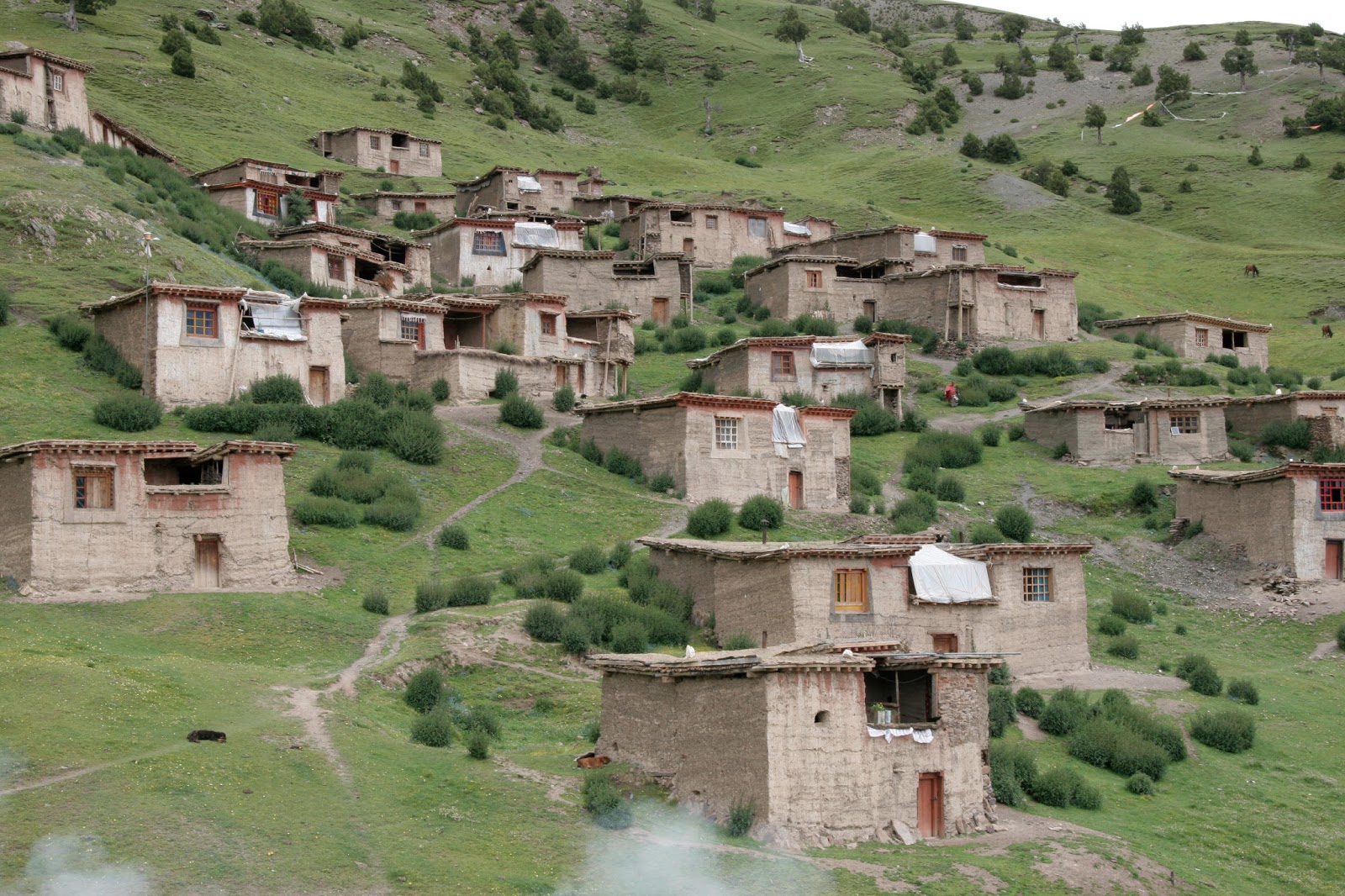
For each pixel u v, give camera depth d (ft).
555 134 593.01
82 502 150.00
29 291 232.73
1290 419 260.21
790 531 207.00
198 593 153.58
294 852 95.96
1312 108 611.88
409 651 146.20
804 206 462.19
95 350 218.18
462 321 269.64
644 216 373.81
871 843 110.52
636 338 310.04
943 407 284.20
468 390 249.14
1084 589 171.42
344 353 247.09
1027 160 581.94
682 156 557.74
